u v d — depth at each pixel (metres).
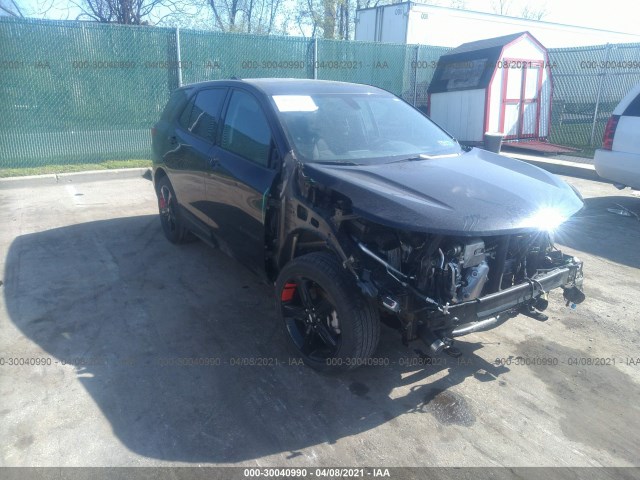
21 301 4.61
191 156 4.98
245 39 11.86
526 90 13.80
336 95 4.55
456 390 3.48
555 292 4.95
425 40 16.52
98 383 3.47
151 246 6.02
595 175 9.98
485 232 2.96
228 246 4.57
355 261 3.15
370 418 3.20
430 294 3.13
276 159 3.88
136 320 4.32
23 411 3.18
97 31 10.21
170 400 3.32
